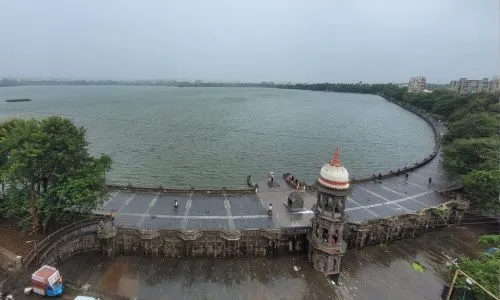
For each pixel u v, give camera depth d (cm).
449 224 6381
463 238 5941
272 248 4994
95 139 12394
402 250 5450
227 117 19225
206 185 8188
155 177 8656
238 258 4944
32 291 3650
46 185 4741
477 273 3672
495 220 6644
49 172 4581
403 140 14088
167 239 4772
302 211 5809
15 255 4069
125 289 4128
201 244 4816
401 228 5744
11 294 3562
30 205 4550
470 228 6328
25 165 4162
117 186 6375
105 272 4431
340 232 4675
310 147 12250
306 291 4297
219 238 4812
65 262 4500
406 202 6581
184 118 18400
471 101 16400
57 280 3678
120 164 9594
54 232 4516
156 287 4209
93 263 4588
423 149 12500
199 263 4772
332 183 4522
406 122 19050
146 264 4669
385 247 5516
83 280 4206
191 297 4069
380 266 4966
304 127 16375
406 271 4872
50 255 4228
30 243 4359
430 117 19725
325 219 4622
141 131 14200
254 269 4706
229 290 4234
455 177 7581
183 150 11300
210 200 6159
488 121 9350
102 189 4884
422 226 6000
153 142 12269
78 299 3409
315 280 4531
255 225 5244
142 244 4788
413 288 4494
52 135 4547
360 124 17900
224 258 4909
